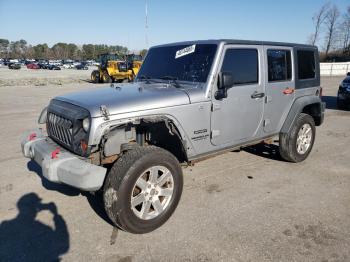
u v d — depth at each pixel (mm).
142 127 3789
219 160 5789
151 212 3506
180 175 3646
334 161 5797
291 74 5238
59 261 3012
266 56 4742
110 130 3398
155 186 3453
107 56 28125
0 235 3447
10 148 6660
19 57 139750
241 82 4422
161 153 3436
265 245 3217
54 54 143250
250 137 4719
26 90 20359
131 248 3191
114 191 3168
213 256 3053
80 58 146000
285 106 5188
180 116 3773
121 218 3207
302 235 3387
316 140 7461
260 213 3855
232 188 4590
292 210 3932
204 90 3992
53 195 4398
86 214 3869
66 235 3430
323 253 3086
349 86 11961
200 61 4227
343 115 11062
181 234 3418
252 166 5484
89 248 3203
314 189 4559
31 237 3402
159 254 3092
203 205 4062
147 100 3562
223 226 3566
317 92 5867
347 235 3385
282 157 5598
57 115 3799
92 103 3373
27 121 9641
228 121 4305
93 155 3414
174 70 4488
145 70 4953
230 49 4238
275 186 4660
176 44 4789
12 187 4664
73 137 3396
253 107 4605
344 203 4121
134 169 3211
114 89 4141
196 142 4008
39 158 3551
